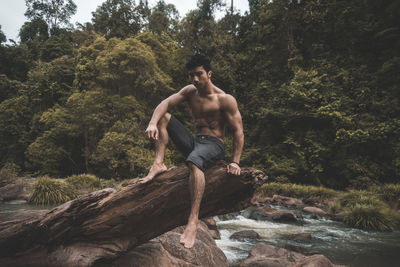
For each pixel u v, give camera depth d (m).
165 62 24.02
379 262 5.12
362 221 8.33
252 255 5.04
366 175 15.59
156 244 3.43
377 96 17.75
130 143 18.03
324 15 22.14
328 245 6.30
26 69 36.38
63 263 2.79
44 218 3.03
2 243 3.04
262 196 14.25
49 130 24.12
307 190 13.85
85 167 23.64
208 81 2.44
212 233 6.84
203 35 24.16
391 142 15.62
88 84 22.47
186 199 2.69
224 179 2.51
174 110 22.73
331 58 21.17
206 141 2.46
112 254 2.85
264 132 21.06
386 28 19.50
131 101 19.52
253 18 28.31
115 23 26.27
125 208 2.79
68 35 41.56
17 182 13.80
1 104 27.70
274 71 24.05
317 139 17.84
